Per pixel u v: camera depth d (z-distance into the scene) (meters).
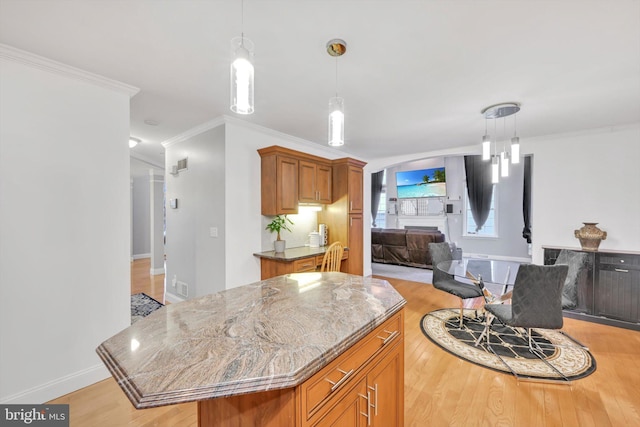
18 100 1.84
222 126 3.18
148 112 2.98
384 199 9.06
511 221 7.12
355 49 1.81
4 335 1.78
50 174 1.97
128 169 2.36
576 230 3.54
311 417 0.87
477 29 1.61
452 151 4.57
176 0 1.39
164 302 4.03
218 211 3.25
